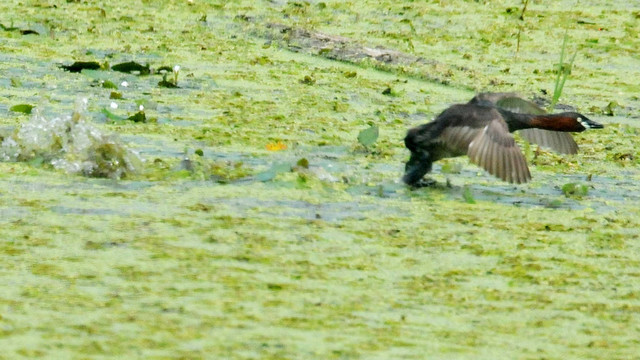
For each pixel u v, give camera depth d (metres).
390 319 8.45
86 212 10.72
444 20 23.89
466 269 9.74
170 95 16.27
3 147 12.59
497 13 25.00
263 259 9.66
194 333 7.95
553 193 12.66
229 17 22.70
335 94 17.17
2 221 10.28
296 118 15.41
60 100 15.35
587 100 18.05
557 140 13.19
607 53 21.80
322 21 22.77
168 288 8.84
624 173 13.88
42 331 7.85
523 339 8.20
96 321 8.08
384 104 16.77
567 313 8.80
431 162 12.52
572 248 10.50
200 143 13.73
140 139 13.71
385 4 25.19
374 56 19.81
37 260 9.30
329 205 11.54
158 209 10.97
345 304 8.73
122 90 16.34
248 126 14.75
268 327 8.15
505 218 11.43
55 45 19.12
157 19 22.06
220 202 11.36
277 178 12.30
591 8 26.22
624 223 11.43
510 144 11.66
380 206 11.63
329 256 9.87
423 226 10.96
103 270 9.16
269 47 20.38
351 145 14.20
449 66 19.53
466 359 7.74
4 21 20.73
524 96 17.72
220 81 17.42
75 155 12.35
